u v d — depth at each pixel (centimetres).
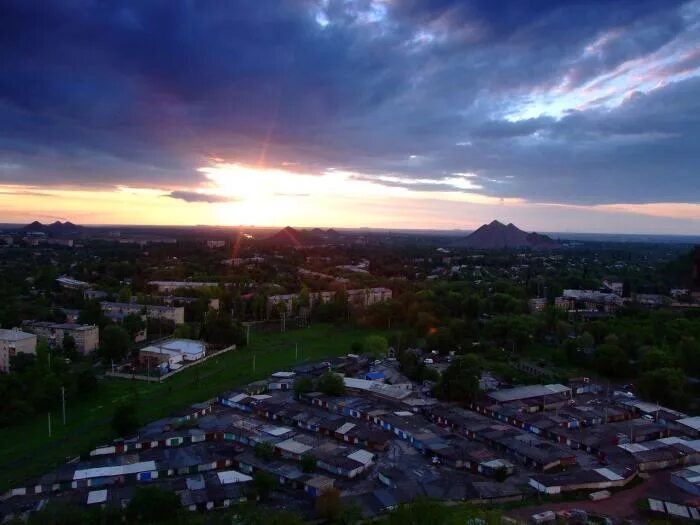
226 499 9019
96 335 19238
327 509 8500
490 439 11750
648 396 14475
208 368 17300
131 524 8175
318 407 13925
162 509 8225
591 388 15750
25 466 10275
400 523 7738
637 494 9812
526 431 12612
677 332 19600
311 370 16788
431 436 11781
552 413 13400
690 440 11888
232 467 10581
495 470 10206
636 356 18212
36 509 8525
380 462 10831
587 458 11181
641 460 10831
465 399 14362
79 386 14075
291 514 8156
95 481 9625
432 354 19238
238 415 13025
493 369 17150
